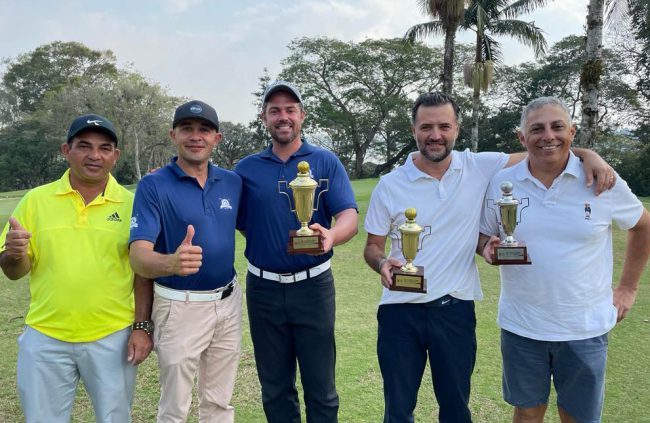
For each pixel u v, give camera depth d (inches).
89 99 1616.6
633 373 167.8
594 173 103.8
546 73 1576.0
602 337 106.1
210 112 113.3
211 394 120.9
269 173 122.2
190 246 98.3
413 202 112.0
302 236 111.3
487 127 1643.7
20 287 295.4
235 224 119.3
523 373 110.3
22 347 105.7
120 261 110.0
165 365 113.1
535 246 105.6
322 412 126.8
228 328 118.9
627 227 107.3
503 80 1642.5
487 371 171.2
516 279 109.0
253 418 144.5
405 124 1599.4
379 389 159.3
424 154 108.8
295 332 124.7
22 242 98.0
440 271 110.2
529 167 108.3
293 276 121.0
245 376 171.8
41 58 2389.3
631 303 113.6
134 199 111.0
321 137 1742.1
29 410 104.0
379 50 1542.8
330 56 1556.3
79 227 106.4
